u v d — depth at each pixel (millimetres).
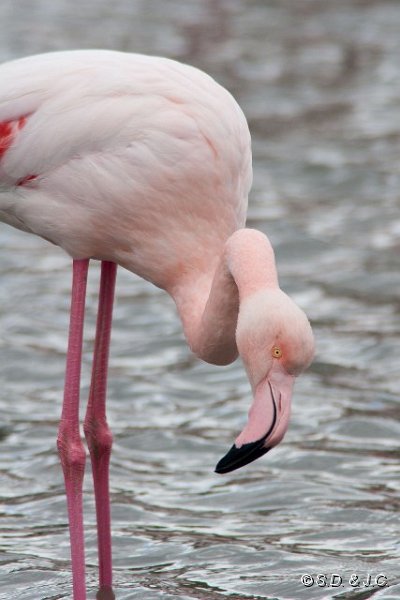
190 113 7961
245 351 7051
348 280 16344
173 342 14281
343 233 18469
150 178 7953
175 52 32344
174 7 39906
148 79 7992
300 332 6902
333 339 14281
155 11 38938
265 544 9367
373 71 30922
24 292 15953
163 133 7910
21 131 8047
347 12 39656
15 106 8047
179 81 8031
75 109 7930
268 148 23656
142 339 14359
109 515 8734
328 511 9945
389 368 13406
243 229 7469
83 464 8188
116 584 8711
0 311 15172
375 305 15492
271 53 32938
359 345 14055
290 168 22219
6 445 11367
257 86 29031
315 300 15641
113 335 14523
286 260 17281
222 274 7438
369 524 9695
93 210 8070
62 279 16641
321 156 23000
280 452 11234
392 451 11242
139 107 7918
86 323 14711
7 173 8188
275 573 8828
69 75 8008
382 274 16578
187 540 9469
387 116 26266
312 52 33250
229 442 11484
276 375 7012
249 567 8953
